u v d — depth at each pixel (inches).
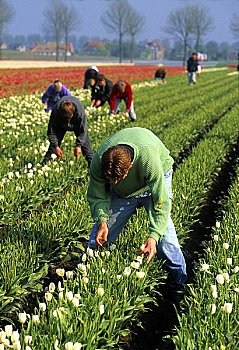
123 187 343.9
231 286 346.6
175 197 436.1
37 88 1338.6
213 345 313.3
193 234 439.5
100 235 343.6
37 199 445.7
